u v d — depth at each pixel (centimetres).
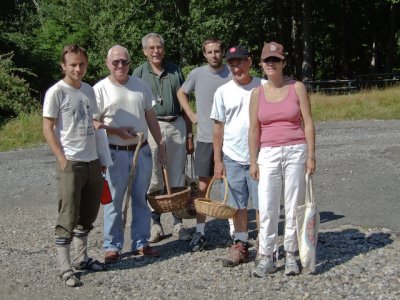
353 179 928
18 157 1377
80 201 535
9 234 712
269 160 513
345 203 782
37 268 568
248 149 554
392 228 659
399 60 4241
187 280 520
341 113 1842
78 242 552
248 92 558
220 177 576
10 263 586
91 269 553
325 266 538
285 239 521
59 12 3662
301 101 508
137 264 571
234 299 473
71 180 514
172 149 658
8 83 2186
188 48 3003
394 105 1930
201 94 618
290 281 504
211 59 611
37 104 2238
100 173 538
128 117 573
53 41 3488
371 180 915
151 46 643
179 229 657
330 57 4197
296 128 512
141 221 591
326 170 1008
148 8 2983
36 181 1065
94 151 530
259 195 520
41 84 3019
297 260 545
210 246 625
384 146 1224
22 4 3334
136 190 587
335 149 1225
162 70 656
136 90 580
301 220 513
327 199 809
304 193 518
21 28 3338
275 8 3478
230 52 553
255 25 3266
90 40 3484
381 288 479
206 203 557
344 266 535
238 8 3123
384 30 4031
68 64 512
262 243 522
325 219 708
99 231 703
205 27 3009
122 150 575
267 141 514
